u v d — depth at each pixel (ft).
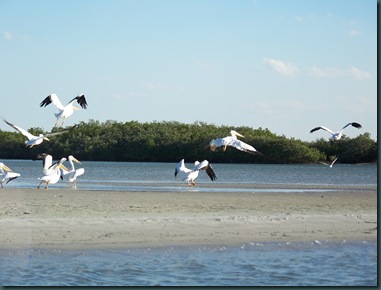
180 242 47.83
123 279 38.34
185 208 65.92
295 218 58.44
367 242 49.65
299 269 41.98
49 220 53.83
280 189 102.01
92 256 43.50
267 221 56.34
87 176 143.54
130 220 54.75
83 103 56.65
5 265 40.86
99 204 68.33
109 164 252.62
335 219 58.39
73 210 62.03
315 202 75.10
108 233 49.78
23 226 51.26
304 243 48.98
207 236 49.96
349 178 150.71
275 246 47.75
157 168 205.05
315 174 173.06
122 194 82.69
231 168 219.00
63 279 38.11
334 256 45.44
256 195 84.64
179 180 127.44
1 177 100.01
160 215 59.47
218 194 85.30
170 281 38.63
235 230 52.37
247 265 42.52
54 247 45.34
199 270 40.78
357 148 253.65
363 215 60.95
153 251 45.32
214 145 49.60
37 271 39.47
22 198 73.87
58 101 56.34
